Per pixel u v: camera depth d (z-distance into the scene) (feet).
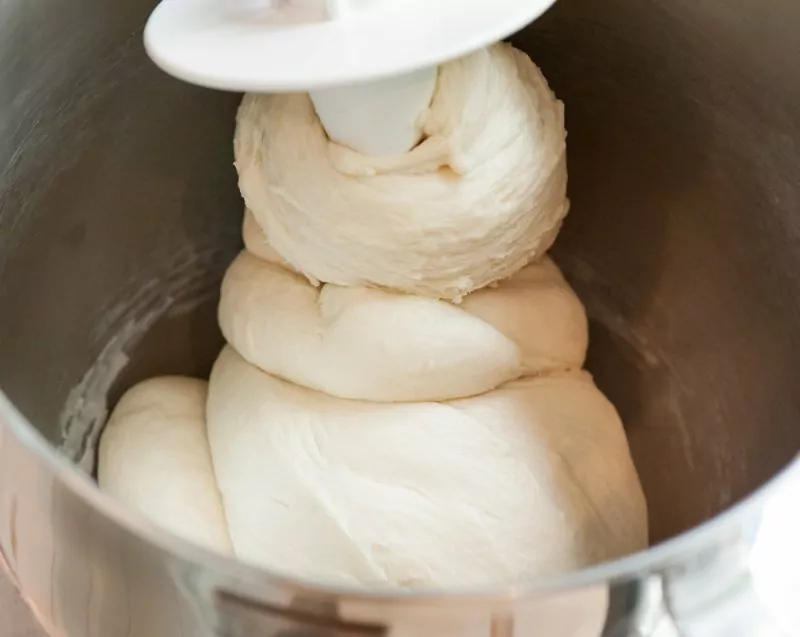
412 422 0.98
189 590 0.69
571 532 0.98
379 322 0.98
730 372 1.06
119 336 1.15
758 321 1.02
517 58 1.03
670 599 0.69
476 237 0.97
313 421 0.98
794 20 0.90
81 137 1.02
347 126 0.92
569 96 1.13
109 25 0.98
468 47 0.77
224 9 0.82
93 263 1.09
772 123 0.96
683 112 1.04
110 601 0.74
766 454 0.98
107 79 1.01
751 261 1.02
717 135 1.02
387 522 0.93
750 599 0.73
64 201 1.03
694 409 1.11
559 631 0.67
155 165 1.10
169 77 1.05
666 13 1.00
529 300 1.07
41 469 0.71
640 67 1.05
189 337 1.21
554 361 1.08
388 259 0.97
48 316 1.04
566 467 1.02
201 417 1.10
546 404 1.05
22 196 0.97
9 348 0.97
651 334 1.17
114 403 1.16
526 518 0.96
